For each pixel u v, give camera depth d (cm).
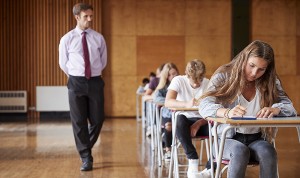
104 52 514
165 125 525
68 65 507
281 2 1319
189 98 472
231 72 289
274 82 292
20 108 1272
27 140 777
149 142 741
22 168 518
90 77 504
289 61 1326
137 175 477
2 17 1270
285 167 518
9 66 1277
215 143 283
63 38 503
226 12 1312
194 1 1308
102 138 797
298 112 1328
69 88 504
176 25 1308
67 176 472
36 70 1283
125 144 719
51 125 1053
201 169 502
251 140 294
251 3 1312
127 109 1304
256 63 276
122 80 1303
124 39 1302
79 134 504
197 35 1312
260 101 294
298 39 1325
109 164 543
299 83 1327
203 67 472
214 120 269
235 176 264
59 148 679
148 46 1307
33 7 1277
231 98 290
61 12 1280
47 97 1277
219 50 1312
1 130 945
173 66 575
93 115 513
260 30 1316
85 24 502
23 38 1277
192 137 408
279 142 737
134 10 1302
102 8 1297
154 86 758
